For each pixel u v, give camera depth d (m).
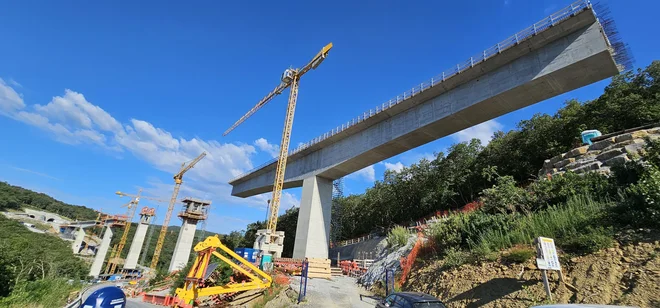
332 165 42.19
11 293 17.11
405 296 10.59
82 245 105.12
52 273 34.50
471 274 13.15
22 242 34.25
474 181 41.06
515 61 26.33
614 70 23.28
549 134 33.72
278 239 37.00
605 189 14.02
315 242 41.72
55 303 16.14
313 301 16.88
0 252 21.58
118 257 94.06
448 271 14.67
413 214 49.62
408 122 33.62
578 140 28.77
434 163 47.75
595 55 22.12
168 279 37.94
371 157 38.88
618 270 9.32
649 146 14.13
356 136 40.12
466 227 16.77
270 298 18.25
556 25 23.45
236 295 20.80
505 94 26.44
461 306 11.80
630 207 11.36
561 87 25.33
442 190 43.59
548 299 9.41
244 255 32.03
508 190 17.56
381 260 24.31
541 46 25.00
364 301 17.41
